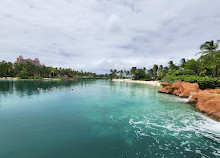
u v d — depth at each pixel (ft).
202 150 26.37
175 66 277.85
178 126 38.83
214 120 44.04
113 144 28.22
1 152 24.21
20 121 41.11
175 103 71.72
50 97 87.30
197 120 44.24
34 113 50.08
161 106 64.44
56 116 47.11
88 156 23.80
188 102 71.67
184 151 25.90
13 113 49.42
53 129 35.55
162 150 26.12
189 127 38.06
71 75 597.11
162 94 106.93
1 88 130.41
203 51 142.10
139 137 31.63
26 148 25.85
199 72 158.81
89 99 83.05
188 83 91.04
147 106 64.54
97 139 30.32
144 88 165.78
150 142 29.27
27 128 35.81
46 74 504.84
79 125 38.83
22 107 58.85
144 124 40.27
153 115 49.75
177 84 101.65
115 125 39.27
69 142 28.73
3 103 66.18
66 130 35.06
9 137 30.30
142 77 456.45
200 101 57.72
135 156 24.00
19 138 29.94
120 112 53.67
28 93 101.55
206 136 32.53
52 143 28.09
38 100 75.87
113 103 71.36
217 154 25.04
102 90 138.62
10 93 98.78
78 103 70.38
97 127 37.55
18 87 142.00
